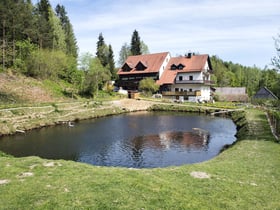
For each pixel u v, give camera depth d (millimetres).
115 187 9078
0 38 48531
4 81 42344
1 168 11070
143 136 27250
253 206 8867
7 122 28609
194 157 19938
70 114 37719
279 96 29000
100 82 56062
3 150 21344
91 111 41594
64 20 83250
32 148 22094
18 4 51531
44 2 67438
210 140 25594
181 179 10883
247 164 13633
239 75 116938
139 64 69688
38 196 8312
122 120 38312
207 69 66750
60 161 12531
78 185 9211
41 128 31156
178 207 8078
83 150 21672
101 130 30344
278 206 8938
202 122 36812
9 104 33781
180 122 36719
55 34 66250
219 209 8484
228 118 41031
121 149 22109
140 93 61156
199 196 9289
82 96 50406
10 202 7918
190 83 62656
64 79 57312
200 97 59469
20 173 10477
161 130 30656
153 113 47188
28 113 32438
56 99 43906
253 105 53719
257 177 11625
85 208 7605
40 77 50625
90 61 56750
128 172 10984
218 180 11008
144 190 9023
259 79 110062
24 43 50781
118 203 7973
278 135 21875
